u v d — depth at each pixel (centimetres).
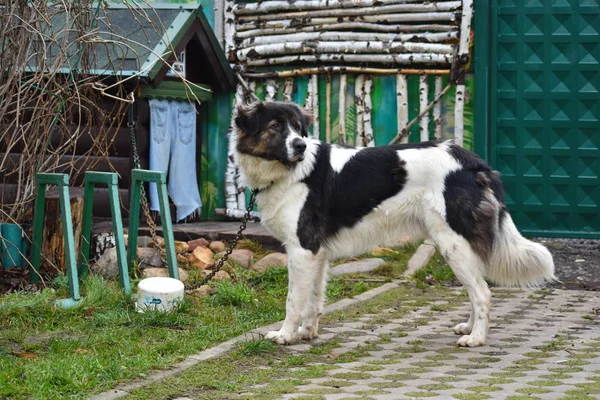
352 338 681
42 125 854
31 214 877
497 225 658
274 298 816
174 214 1130
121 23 1105
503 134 1153
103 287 770
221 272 898
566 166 1140
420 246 1051
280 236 670
